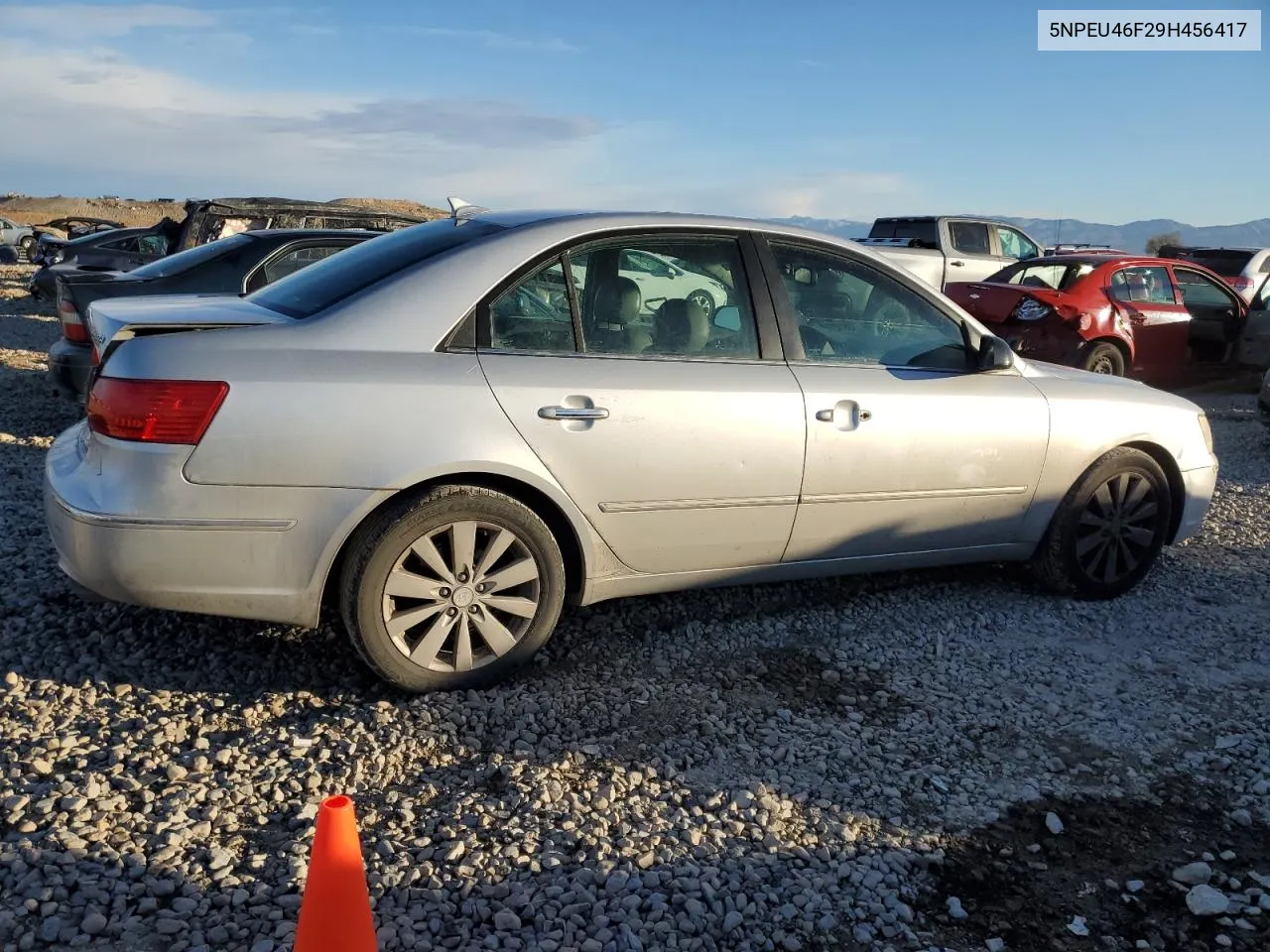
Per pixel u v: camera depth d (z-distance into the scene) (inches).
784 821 119.4
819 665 161.0
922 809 123.7
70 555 129.8
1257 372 444.5
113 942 92.7
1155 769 135.9
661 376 148.9
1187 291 444.5
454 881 104.2
